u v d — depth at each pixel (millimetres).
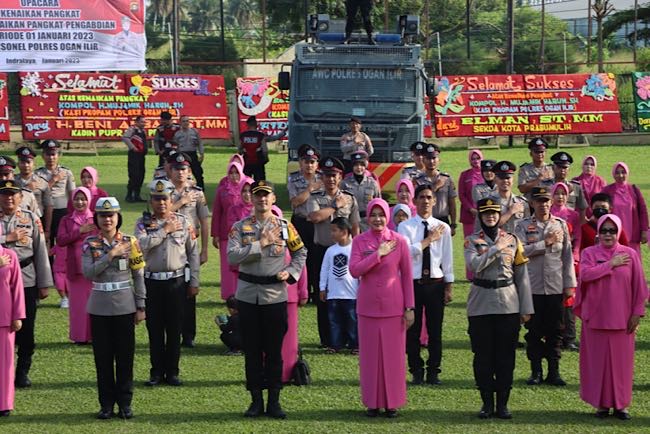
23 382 13766
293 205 17375
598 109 47844
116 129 44094
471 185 20203
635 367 14781
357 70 28516
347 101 28344
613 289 12320
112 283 12352
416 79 28547
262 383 12664
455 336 16516
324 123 28281
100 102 43969
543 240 13898
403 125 28297
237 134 46375
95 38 44375
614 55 77875
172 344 13859
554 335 13953
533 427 12125
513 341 12469
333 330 15516
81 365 14828
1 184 13703
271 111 45719
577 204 17859
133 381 13867
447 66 69438
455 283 20812
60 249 18391
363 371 12523
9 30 43562
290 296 13727
